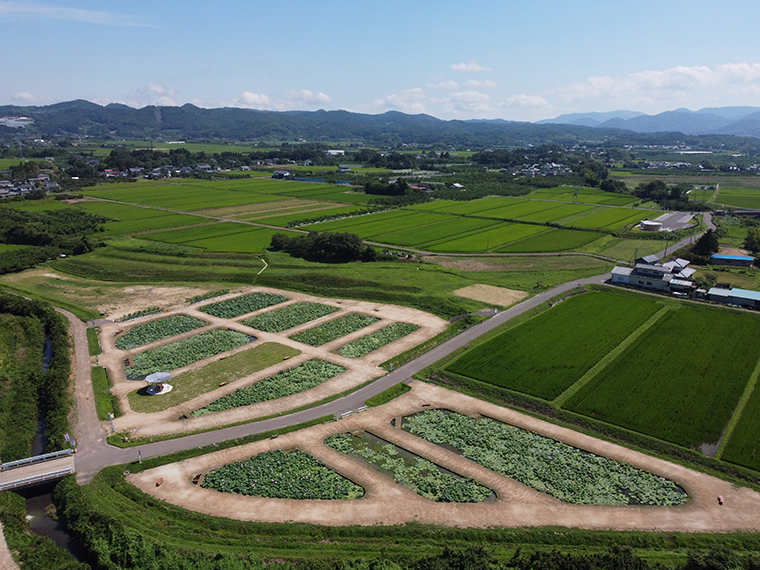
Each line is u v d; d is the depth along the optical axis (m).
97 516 49.41
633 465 58.19
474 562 41.41
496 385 74.50
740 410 67.31
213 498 53.56
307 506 52.38
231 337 94.06
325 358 85.06
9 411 70.06
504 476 56.69
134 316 104.88
